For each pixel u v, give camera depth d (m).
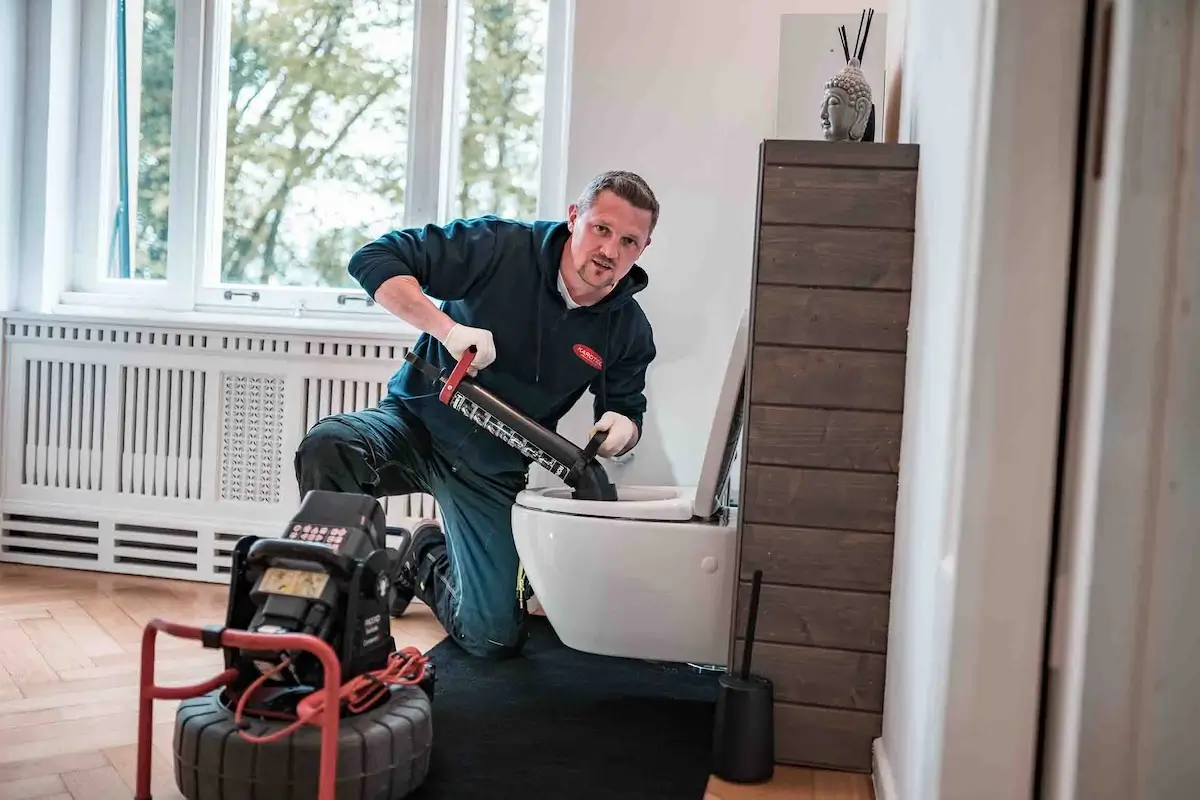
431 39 2.74
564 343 2.16
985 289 1.09
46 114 2.82
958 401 1.18
